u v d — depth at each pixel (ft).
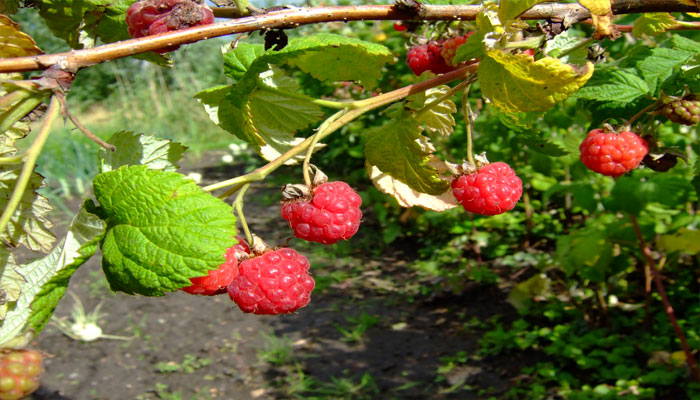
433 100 0.59
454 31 0.68
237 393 1.89
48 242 0.41
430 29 0.69
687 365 1.65
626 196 1.54
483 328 2.11
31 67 0.35
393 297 2.42
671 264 1.92
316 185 0.51
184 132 5.69
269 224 3.31
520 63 0.43
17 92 0.34
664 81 0.71
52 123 0.34
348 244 2.99
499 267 2.51
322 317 2.31
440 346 2.04
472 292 2.35
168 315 2.39
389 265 2.72
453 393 1.78
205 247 0.36
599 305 1.95
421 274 2.57
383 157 0.56
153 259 0.37
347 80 0.61
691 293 1.98
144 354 2.12
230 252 0.44
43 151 3.84
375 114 3.06
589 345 1.83
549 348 1.84
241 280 0.48
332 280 2.60
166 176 0.38
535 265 2.17
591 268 1.74
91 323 2.26
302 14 0.44
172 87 6.24
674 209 1.85
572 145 1.77
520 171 2.28
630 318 1.96
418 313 2.27
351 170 3.61
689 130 1.49
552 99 0.44
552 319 2.07
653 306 1.98
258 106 0.61
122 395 1.90
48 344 2.18
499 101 0.47
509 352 1.94
